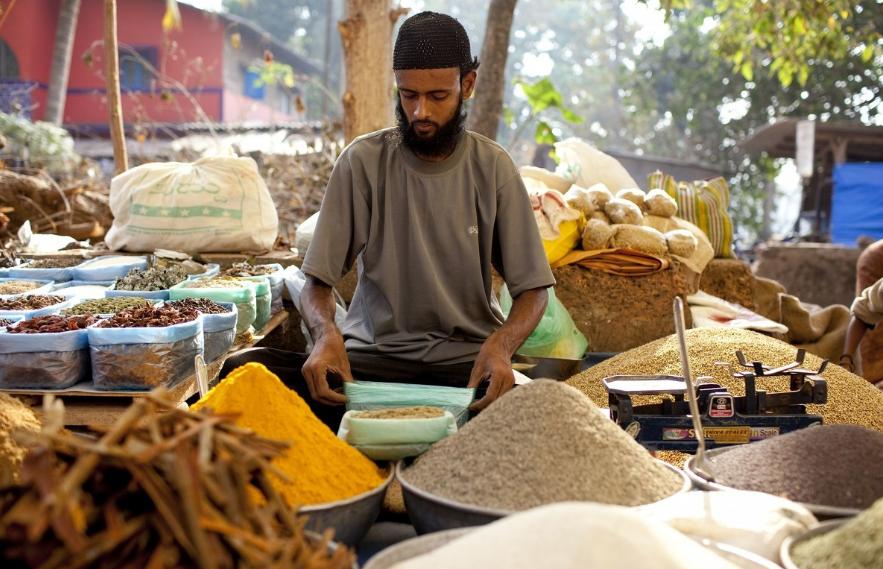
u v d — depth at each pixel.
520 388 1.97
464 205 2.75
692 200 5.18
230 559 1.24
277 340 4.44
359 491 1.86
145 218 4.36
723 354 3.30
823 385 2.26
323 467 1.86
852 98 21.22
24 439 1.32
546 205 4.26
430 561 1.38
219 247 4.41
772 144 16.67
